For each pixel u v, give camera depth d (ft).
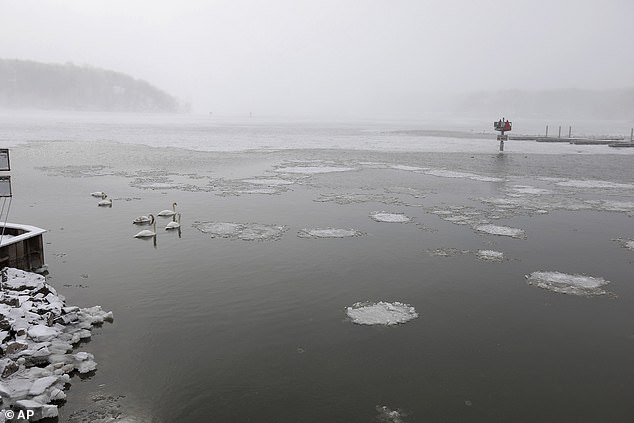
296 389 35.91
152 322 45.42
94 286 53.47
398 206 97.35
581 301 52.80
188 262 61.67
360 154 199.41
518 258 66.28
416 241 73.00
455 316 48.47
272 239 72.38
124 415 32.40
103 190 108.58
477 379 37.81
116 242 69.26
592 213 94.32
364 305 50.34
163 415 32.65
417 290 54.65
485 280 58.03
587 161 180.45
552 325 47.06
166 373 37.35
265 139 280.72
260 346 41.75
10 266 53.78
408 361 40.04
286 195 106.52
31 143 223.10
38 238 57.57
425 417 33.22
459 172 147.13
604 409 34.58
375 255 66.13
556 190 118.73
